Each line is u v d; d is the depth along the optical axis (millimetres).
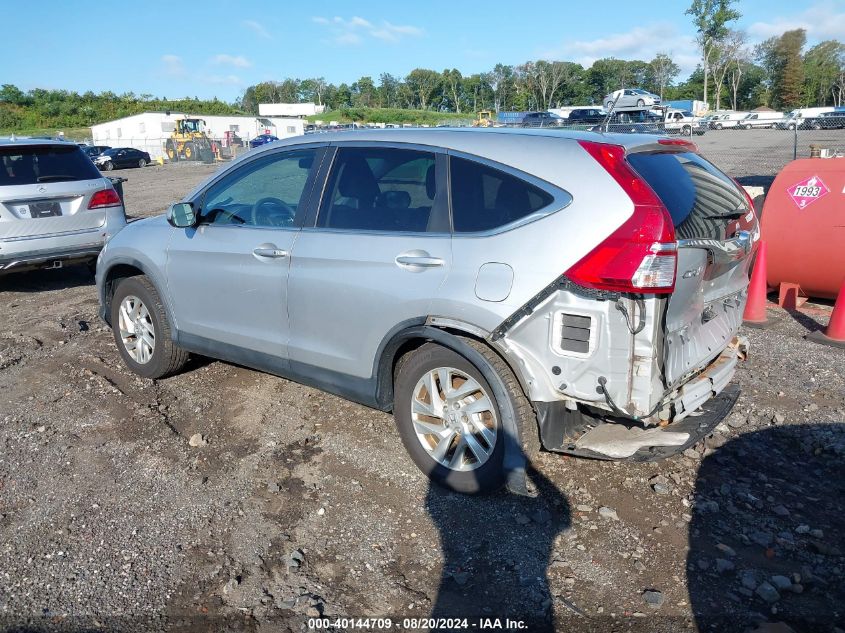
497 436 3387
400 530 3354
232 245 4352
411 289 3488
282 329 4184
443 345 3480
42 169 7844
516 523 3383
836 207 6559
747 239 3668
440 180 3568
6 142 7684
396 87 129125
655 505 3529
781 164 20969
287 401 4824
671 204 3158
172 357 5031
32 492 3725
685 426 3572
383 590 2963
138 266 4949
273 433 4363
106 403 4840
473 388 3445
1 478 3869
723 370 3695
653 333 2988
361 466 3936
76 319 7039
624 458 3250
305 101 133125
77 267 10039
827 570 3062
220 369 5445
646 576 3018
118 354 5836
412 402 3703
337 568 3102
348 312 3775
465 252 3354
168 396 4953
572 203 3125
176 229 4770
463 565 3102
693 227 3189
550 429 3258
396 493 3658
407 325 3531
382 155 3836
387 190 3770
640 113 19922
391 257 3584
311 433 4352
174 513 3514
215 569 3098
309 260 3922
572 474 3803
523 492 3340
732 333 3928
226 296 4426
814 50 105312
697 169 3652
